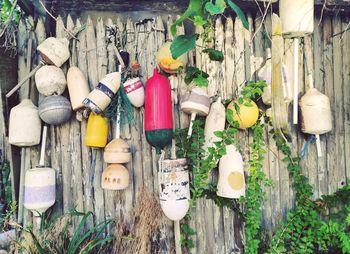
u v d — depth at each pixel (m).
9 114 2.09
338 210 2.42
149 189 2.21
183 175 2.04
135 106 2.13
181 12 2.31
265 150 2.32
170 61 2.04
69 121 2.17
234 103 2.09
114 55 2.17
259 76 2.22
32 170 2.02
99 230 2.12
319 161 2.40
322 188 2.40
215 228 2.28
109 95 1.99
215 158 2.04
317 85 2.38
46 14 2.17
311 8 1.73
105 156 2.03
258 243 2.27
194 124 2.10
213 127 2.09
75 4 2.24
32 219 2.14
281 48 1.82
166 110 1.99
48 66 2.02
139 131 2.20
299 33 1.76
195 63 2.21
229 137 2.04
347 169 2.43
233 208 2.27
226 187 2.09
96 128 2.04
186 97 2.04
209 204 2.27
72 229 2.18
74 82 2.04
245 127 2.14
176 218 2.04
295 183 2.33
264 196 2.30
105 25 2.18
